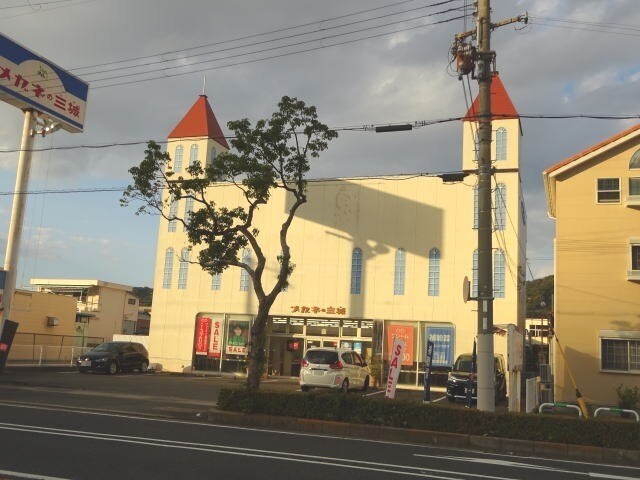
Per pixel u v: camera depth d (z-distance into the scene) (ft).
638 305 65.16
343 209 93.56
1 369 79.36
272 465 29.19
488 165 46.73
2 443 31.76
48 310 127.75
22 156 83.10
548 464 34.99
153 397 61.93
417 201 90.33
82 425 40.42
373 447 37.83
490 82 47.73
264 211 97.25
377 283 90.02
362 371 74.08
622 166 68.23
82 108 92.48
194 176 56.75
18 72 80.94
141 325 217.36
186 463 28.58
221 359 96.53
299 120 53.52
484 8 47.47
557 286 67.72
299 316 93.35
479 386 44.75
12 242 81.15
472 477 28.94
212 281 99.25
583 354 65.67
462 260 86.84
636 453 38.22
